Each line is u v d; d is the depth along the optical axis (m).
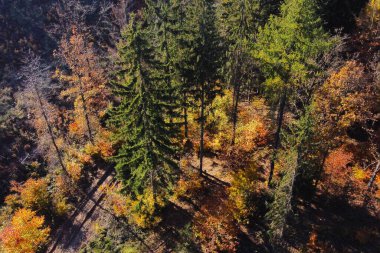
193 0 30.00
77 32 45.94
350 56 34.19
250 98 39.88
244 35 30.91
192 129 36.31
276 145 26.52
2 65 46.22
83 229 29.89
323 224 26.28
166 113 26.09
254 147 33.00
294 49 22.50
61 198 32.47
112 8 48.31
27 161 37.56
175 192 29.61
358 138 31.69
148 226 27.70
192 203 28.97
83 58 36.78
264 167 30.94
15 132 39.91
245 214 26.50
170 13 28.97
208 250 24.09
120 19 46.19
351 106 25.97
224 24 32.47
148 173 26.97
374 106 29.19
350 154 29.05
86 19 51.28
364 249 24.52
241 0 29.56
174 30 28.64
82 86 35.53
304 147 21.89
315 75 25.27
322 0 33.03
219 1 39.19
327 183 27.81
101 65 43.75
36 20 50.72
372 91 28.52
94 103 40.06
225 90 39.34
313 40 22.38
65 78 37.66
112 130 37.62
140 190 27.05
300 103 35.44
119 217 29.67
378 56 30.73
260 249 25.17
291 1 23.25
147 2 29.16
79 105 37.56
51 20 50.94
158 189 28.62
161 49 29.02
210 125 36.25
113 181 33.91
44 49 48.69
